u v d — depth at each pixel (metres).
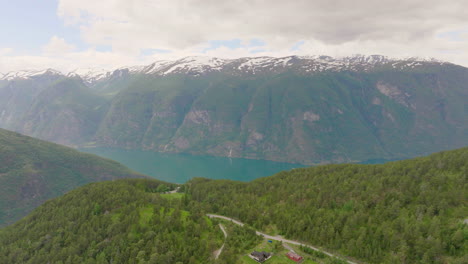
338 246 126.56
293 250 129.38
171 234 136.00
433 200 126.75
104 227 146.62
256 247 132.25
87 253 130.25
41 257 133.12
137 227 141.25
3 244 151.62
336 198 155.25
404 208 130.38
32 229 156.38
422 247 109.75
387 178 156.38
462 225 111.06
